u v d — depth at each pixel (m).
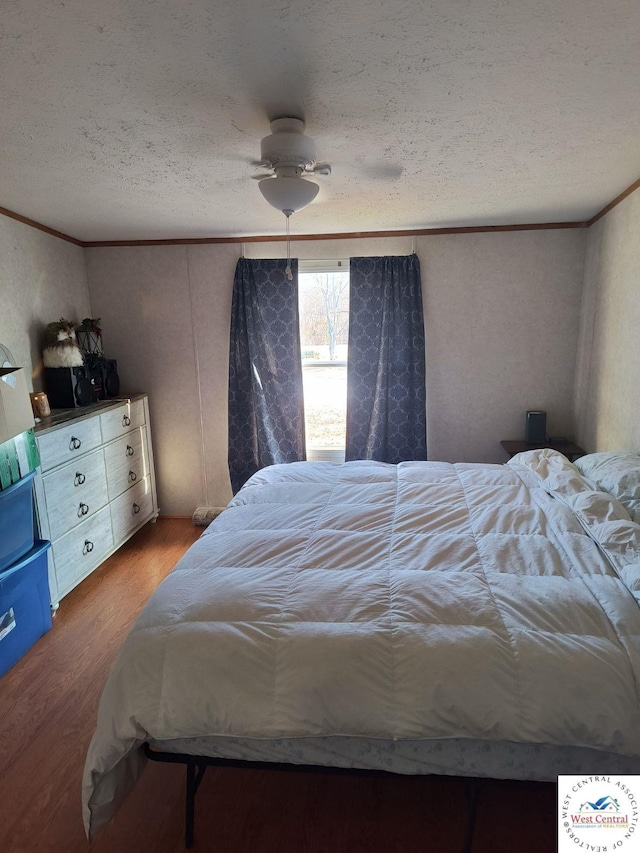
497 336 3.61
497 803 1.63
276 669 1.34
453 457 3.80
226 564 1.77
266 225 3.33
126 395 3.75
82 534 2.99
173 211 2.92
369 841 1.52
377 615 1.46
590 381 3.32
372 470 2.72
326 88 1.55
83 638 2.55
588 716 1.23
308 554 1.81
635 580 1.49
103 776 1.38
